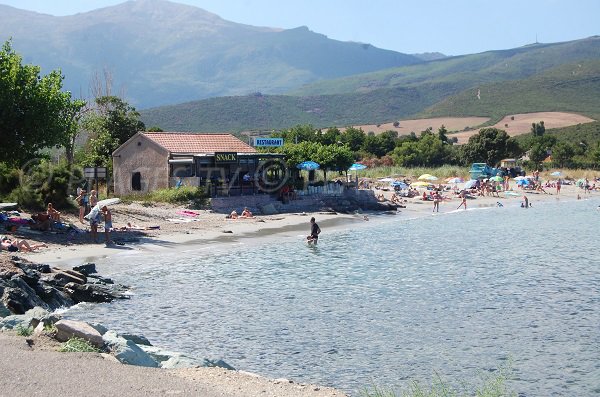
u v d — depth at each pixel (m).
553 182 116.94
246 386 14.72
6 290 23.55
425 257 43.78
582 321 26.77
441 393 18.45
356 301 29.92
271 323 25.84
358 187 87.94
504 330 25.31
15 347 15.02
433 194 93.00
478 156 150.88
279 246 46.81
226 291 31.41
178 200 61.34
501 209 83.31
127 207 57.03
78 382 12.85
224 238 48.97
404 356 21.95
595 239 54.88
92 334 16.22
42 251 37.16
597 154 146.88
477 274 37.47
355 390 18.72
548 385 19.42
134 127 89.62
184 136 69.88
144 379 13.53
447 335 24.52
